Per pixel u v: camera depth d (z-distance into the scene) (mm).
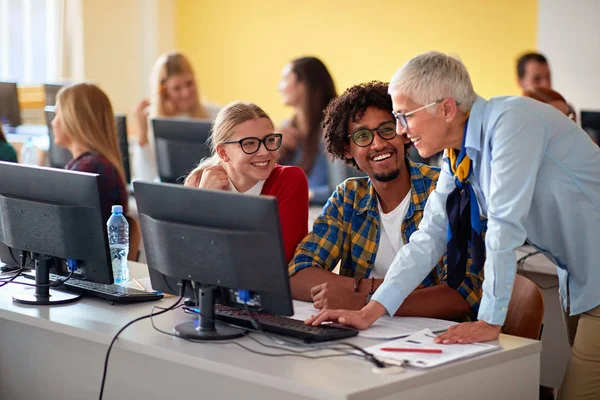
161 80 5977
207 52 8617
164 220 2336
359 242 2854
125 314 2576
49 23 7547
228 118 2885
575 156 2332
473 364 2131
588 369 2482
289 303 2193
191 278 2316
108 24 7867
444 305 2572
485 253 2539
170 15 8516
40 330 2680
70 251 2631
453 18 7367
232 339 2301
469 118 2318
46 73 7570
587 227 2373
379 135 2682
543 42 6727
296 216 2955
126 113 8109
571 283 2496
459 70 2303
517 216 2225
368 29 7770
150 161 6121
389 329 2396
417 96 2305
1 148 4465
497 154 2248
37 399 2738
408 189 2795
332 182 4871
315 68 5555
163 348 2225
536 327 2543
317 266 2834
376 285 2689
